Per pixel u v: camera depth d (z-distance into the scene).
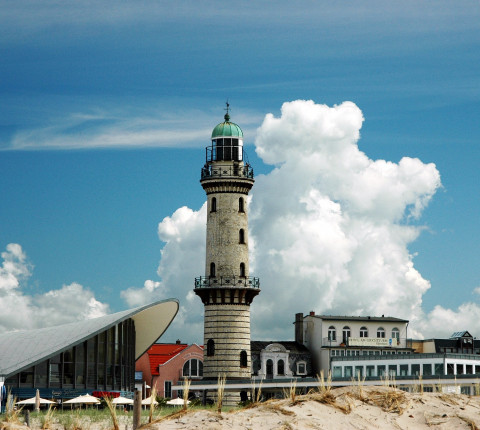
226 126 101.19
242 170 100.00
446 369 90.00
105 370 83.88
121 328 88.88
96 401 65.62
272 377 129.50
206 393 94.88
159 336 105.19
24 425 28.52
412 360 92.88
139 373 123.94
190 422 24.09
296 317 137.50
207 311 98.25
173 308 97.75
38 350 77.62
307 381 85.81
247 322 98.31
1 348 79.81
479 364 93.88
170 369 125.19
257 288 98.56
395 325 137.75
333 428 24.23
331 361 100.19
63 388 78.12
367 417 25.55
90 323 84.56
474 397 28.27
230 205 99.19
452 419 25.41
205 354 97.75
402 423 25.25
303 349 134.12
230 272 97.62
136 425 25.02
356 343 133.25
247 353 97.56
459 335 149.12
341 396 27.12
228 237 98.38
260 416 25.03
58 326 87.56
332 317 134.25
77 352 80.50
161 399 69.31
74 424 33.59
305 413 25.20
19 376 75.38
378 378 78.25
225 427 23.59
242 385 90.81
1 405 65.44
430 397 27.64
